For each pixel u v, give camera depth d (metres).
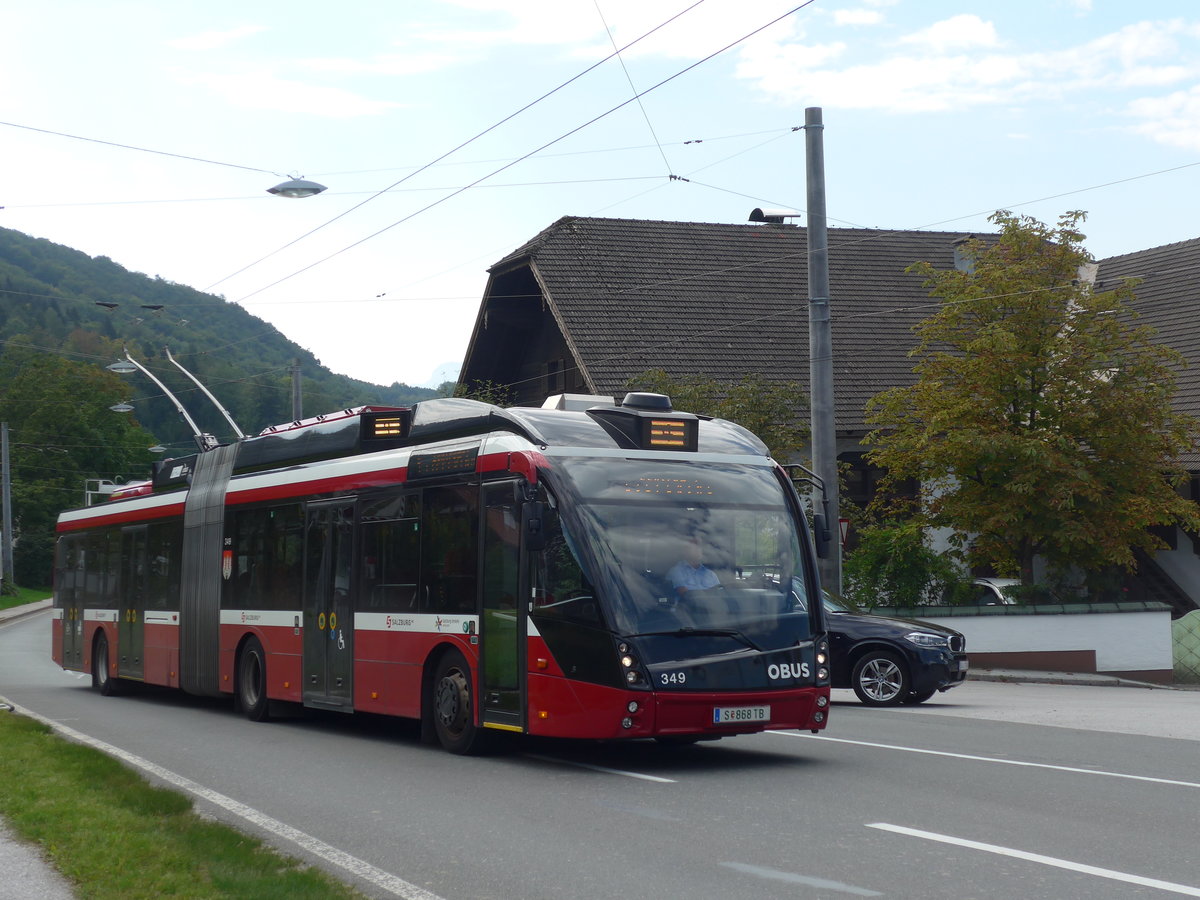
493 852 7.71
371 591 13.88
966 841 7.68
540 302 40.31
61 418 92.62
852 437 35.28
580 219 40.41
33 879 6.96
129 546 21.12
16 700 20.73
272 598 16.16
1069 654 24.75
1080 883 6.61
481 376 42.47
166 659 19.33
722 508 11.45
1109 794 9.41
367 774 11.21
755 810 8.90
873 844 7.65
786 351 37.22
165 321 67.19
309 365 77.25
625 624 10.61
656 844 7.80
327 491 15.02
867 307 39.56
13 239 103.88
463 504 12.38
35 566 91.94
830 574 23.08
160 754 12.94
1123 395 24.97
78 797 9.53
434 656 12.83
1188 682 25.27
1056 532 24.38
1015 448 24.27
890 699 17.27
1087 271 41.78
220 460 18.30
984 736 13.38
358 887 6.88
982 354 25.31
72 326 98.19
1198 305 36.62
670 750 12.45
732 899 6.42
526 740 13.43
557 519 11.14
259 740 14.20
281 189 22.02
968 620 25.00
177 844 7.72
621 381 34.97
